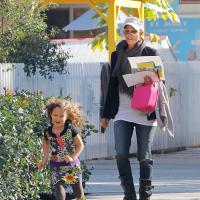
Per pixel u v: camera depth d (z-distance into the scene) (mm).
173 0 72188
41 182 24828
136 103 24188
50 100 23125
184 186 32250
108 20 45531
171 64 47969
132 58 24359
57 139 22141
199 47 72125
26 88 39188
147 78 24312
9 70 38156
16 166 23312
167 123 24844
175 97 48219
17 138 23203
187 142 49656
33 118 24703
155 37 52406
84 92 42375
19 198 23766
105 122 24938
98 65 42969
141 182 24766
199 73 50000
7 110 23844
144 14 54250
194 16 72188
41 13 46250
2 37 38625
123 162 24453
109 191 30750
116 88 24766
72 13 75750
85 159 42500
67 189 27281
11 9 38094
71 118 22250
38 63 39750
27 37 39531
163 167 39969
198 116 50281
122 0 46938
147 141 24578
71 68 41781
